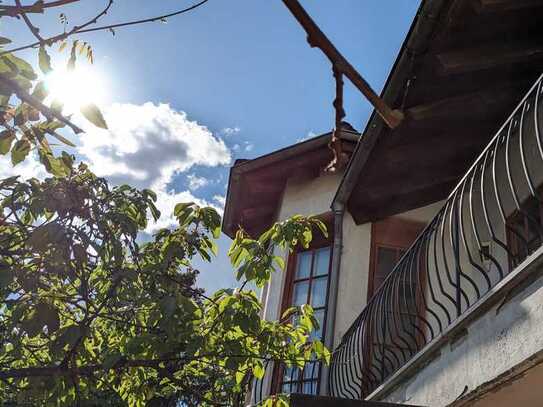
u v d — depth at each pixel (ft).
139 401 13.34
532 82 18.25
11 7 5.92
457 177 23.43
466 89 18.45
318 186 30.42
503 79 18.13
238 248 13.10
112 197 11.49
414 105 18.75
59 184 10.74
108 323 13.34
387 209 26.12
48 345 11.39
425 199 25.16
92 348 12.87
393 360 21.40
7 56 6.56
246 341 12.65
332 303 25.54
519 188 18.31
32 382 11.23
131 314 12.69
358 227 27.63
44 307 9.97
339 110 4.10
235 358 12.17
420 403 13.32
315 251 29.01
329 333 24.84
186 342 11.91
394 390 15.46
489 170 18.63
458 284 12.91
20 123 7.79
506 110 19.30
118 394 14.21
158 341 11.89
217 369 13.84
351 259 26.84
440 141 20.85
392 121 4.17
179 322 11.62
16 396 12.19
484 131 20.35
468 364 11.35
